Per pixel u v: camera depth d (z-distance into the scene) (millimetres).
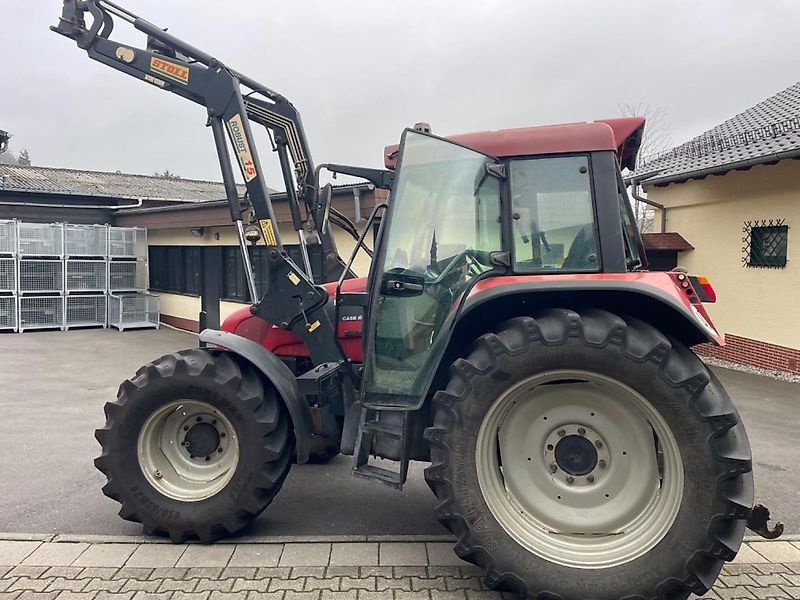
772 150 7988
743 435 2645
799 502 4090
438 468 2814
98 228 14578
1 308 13648
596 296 2957
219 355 3535
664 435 2678
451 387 2838
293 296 3705
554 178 3076
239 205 3803
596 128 3059
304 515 3859
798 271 8383
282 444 3426
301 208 5176
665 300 2693
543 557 2734
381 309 3260
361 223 8695
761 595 2881
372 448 3312
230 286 13531
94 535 3512
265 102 4344
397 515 3865
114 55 3908
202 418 3547
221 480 3463
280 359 4016
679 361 2643
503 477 2938
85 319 14672
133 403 3410
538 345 2723
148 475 3445
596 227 3018
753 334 9227
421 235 3215
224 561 3191
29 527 3662
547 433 2920
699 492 2568
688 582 2594
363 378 3293
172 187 24266
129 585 2941
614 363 2656
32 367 9547
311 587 2936
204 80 3754
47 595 2850
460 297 2984
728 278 9750
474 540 2779
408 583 2982
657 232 11617
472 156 3125
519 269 3057
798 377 8320
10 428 5980
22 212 15867
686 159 10719
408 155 3260
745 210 9320
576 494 2883
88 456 5086
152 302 15055
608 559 2719
